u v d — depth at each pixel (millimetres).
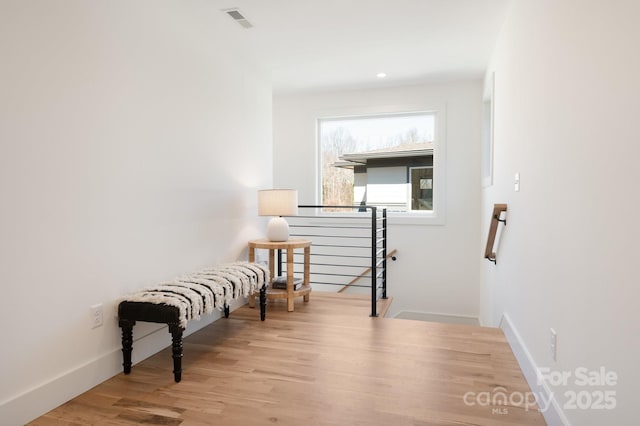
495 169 3682
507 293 3035
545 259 2016
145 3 2586
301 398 2031
